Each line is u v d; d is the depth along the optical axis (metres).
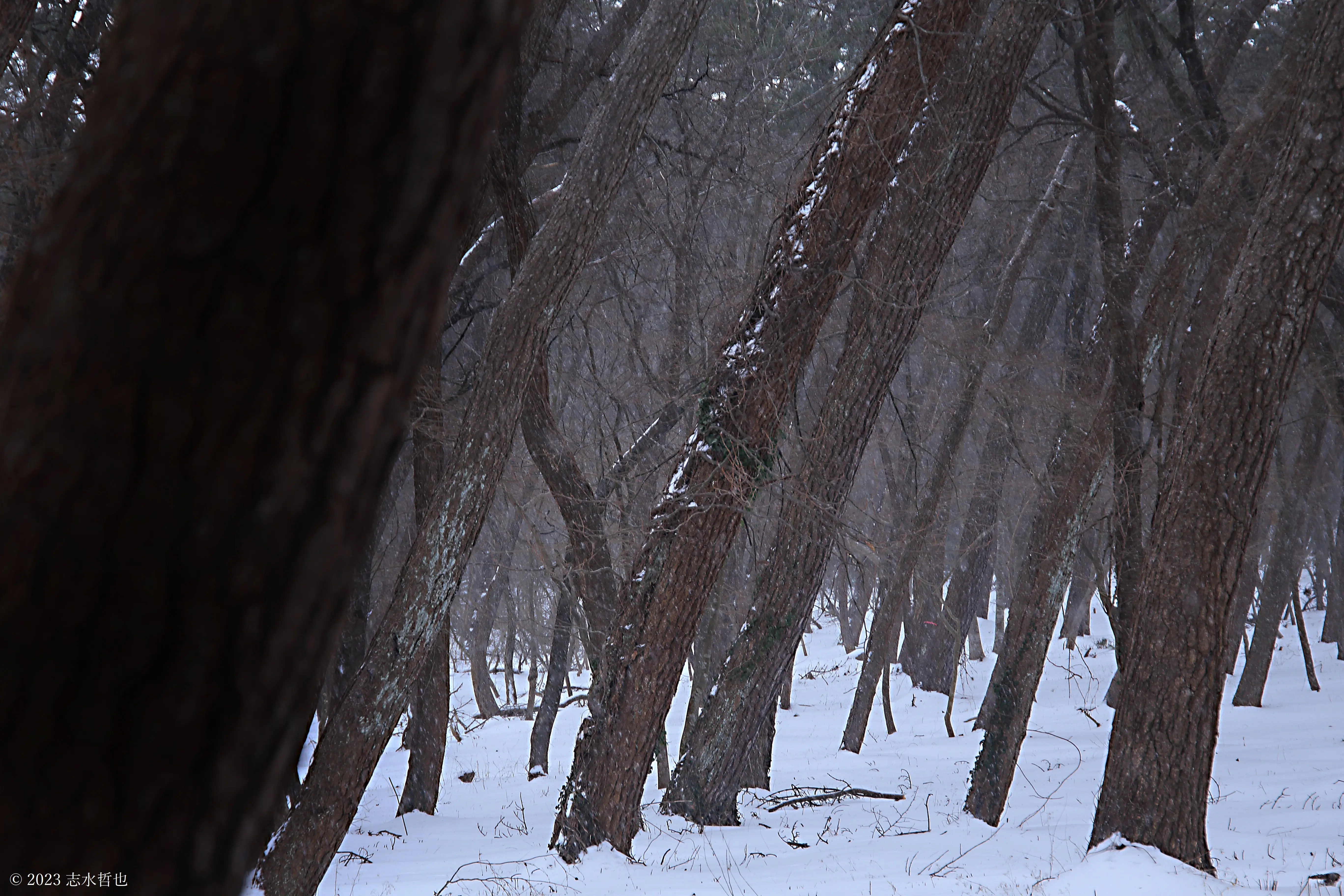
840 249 10.47
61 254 0.72
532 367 8.54
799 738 25.69
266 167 0.69
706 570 10.26
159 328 0.69
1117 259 13.22
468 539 8.24
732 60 17.25
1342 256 15.06
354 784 7.69
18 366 0.72
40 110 9.17
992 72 12.34
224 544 0.69
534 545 14.41
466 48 0.72
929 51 10.32
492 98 0.75
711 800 12.47
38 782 0.69
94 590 0.69
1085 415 16.98
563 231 8.43
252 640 0.71
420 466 13.92
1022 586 16.31
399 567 19.38
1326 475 30.95
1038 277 26.69
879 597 25.39
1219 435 7.72
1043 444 23.77
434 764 15.40
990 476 28.20
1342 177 7.44
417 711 15.48
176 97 0.70
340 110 0.69
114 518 0.68
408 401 0.78
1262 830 10.50
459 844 12.16
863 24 19.92
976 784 12.73
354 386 0.72
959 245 25.86
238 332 0.69
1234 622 26.17
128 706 0.69
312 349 0.70
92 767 0.69
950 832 11.27
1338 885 6.88
